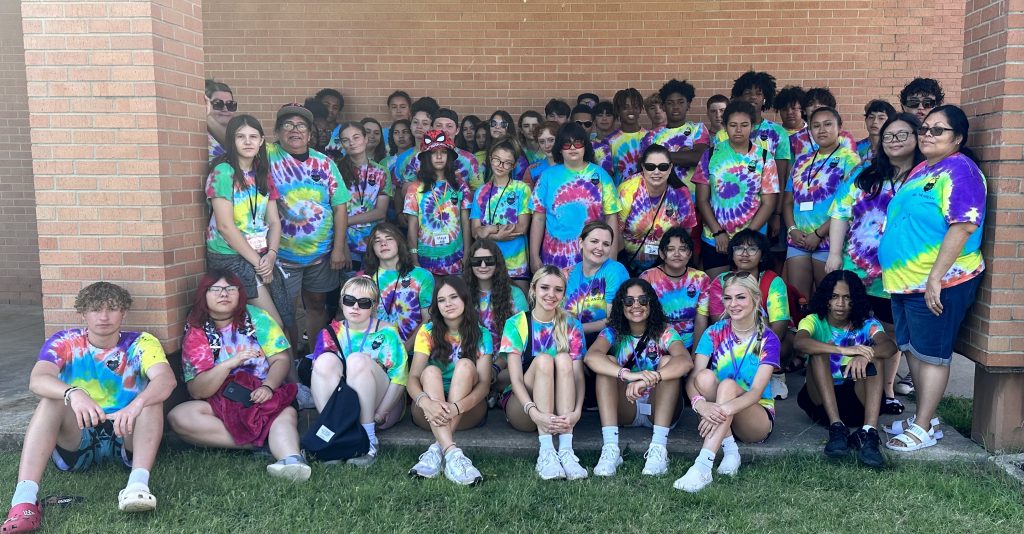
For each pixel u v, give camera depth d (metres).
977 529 3.56
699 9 7.83
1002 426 4.31
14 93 8.43
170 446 4.54
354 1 8.11
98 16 4.33
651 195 5.59
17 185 8.56
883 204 4.82
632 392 4.23
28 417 4.85
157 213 4.41
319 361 4.41
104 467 4.23
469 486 4.02
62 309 4.52
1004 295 4.18
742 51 7.86
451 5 8.03
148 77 4.33
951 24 7.71
